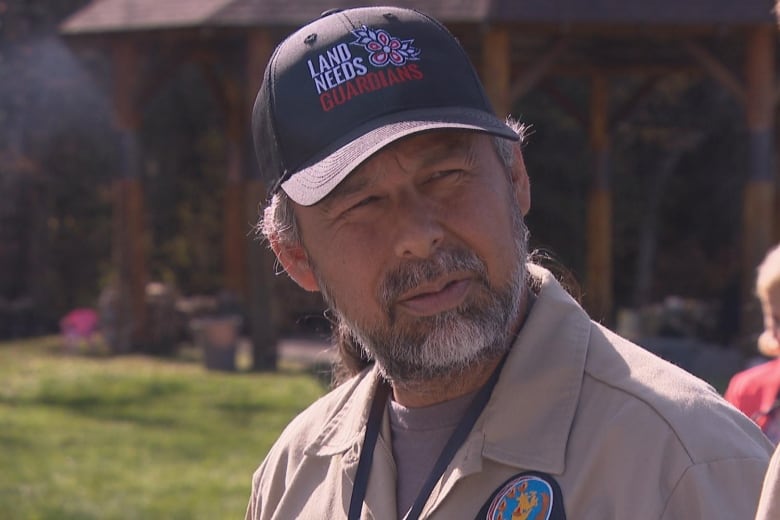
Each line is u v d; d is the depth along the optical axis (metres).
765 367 7.28
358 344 4.23
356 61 3.54
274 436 17.61
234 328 25.14
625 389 3.28
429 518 3.39
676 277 43.19
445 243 3.43
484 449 3.35
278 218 3.91
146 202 39.72
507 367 3.42
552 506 3.20
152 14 25.69
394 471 3.66
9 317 34.06
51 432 17.70
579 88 40.03
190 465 15.57
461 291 3.44
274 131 3.67
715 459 3.09
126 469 15.24
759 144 24.92
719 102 40.94
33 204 36.16
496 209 3.50
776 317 7.63
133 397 21.19
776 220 31.64
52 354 28.39
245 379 23.55
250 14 24.16
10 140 35.72
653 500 3.09
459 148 3.46
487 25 22.58
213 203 40.34
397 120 3.42
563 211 40.34
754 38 24.69
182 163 40.34
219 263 40.12
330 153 3.47
